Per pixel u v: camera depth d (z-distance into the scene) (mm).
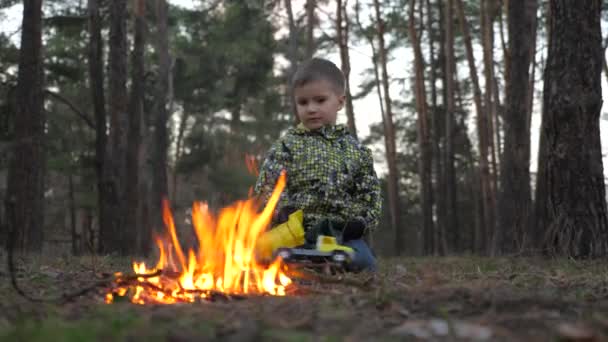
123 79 17422
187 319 2582
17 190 13672
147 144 31969
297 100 5172
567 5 8320
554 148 8336
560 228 8195
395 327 2504
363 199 5121
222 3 33531
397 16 31312
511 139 14477
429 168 28141
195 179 44125
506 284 4047
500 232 14477
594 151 8250
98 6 18297
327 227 4625
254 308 2934
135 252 18203
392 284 3992
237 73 38188
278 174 4984
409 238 45781
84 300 3363
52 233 34281
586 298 3346
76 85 31703
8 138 21062
